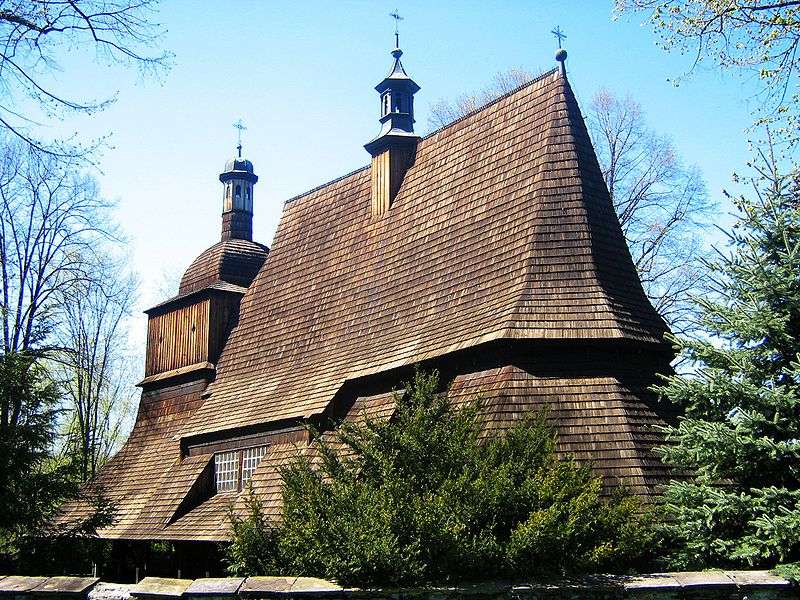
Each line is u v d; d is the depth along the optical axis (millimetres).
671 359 18406
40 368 18047
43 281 32500
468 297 19656
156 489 26094
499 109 22188
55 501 17797
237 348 27609
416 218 22984
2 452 16500
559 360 17516
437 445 13352
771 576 11844
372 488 12781
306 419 21453
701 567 13375
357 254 24578
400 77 25641
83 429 38594
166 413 29438
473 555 11828
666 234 31922
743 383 12836
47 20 12508
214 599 11891
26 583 12711
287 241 28344
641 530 13102
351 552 11758
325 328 24094
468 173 22000
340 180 27344
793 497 12227
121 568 25797
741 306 13430
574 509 12477
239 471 24297
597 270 18266
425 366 19453
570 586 11695
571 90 20812
